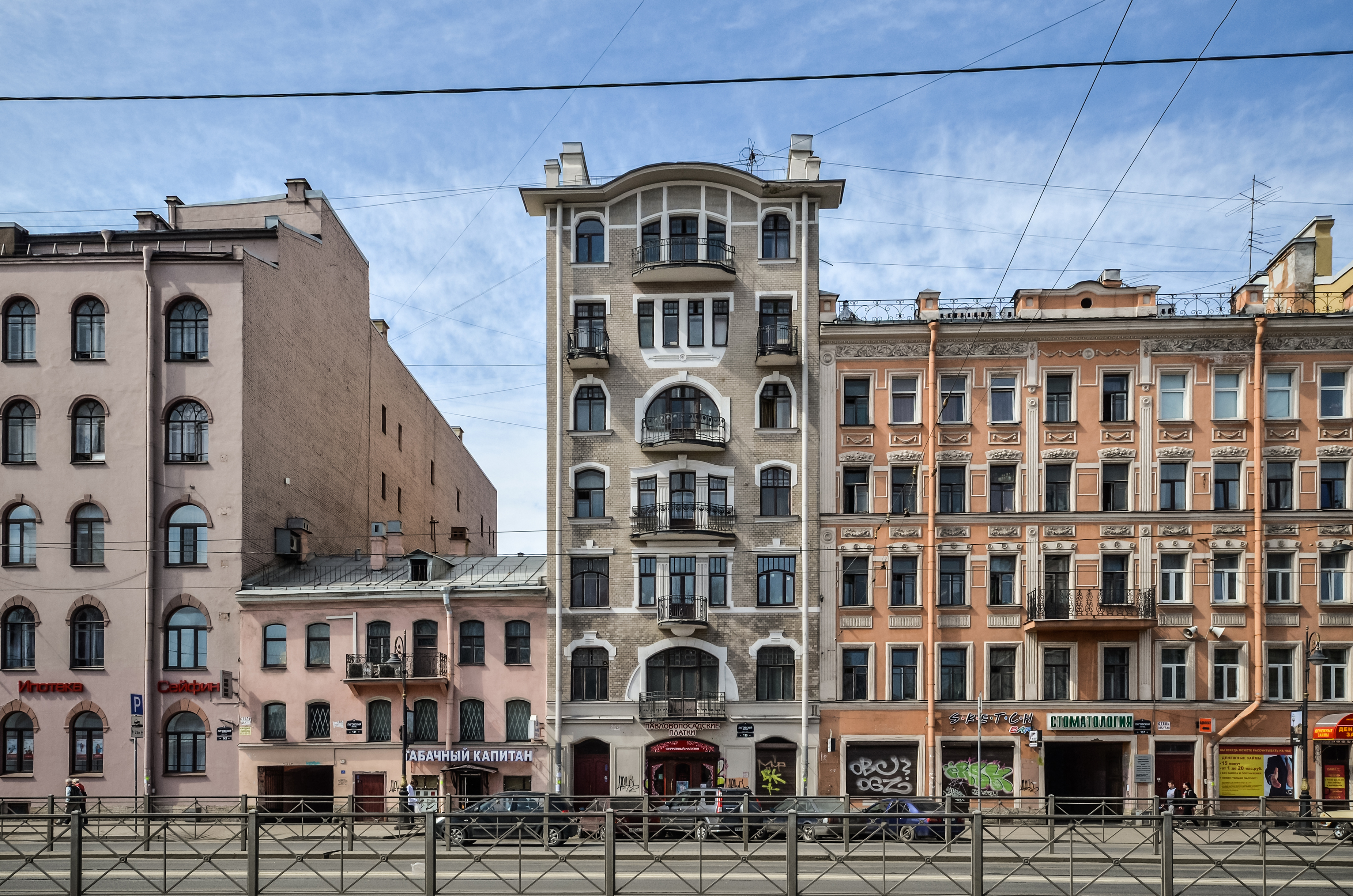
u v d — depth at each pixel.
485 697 36.81
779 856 19.98
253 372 38.94
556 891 19.58
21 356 38.41
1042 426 37.03
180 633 37.53
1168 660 36.22
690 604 36.59
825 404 37.69
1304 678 33.44
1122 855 22.84
